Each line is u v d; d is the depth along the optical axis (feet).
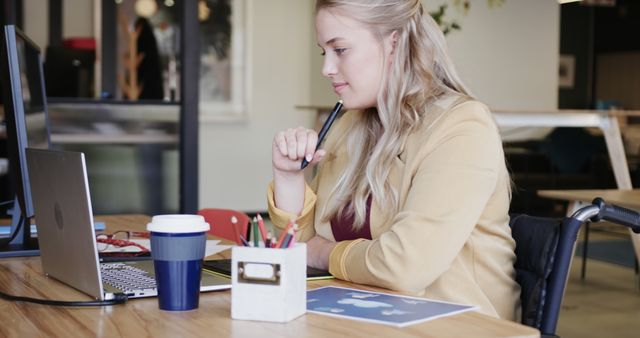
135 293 4.22
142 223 7.94
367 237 5.12
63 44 25.68
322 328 3.56
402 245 4.48
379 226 5.06
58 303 4.05
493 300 4.87
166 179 15.20
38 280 4.85
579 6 36.06
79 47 25.18
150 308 3.99
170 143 15.21
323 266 5.10
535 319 4.79
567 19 36.06
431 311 3.91
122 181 14.94
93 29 26.17
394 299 4.21
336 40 5.00
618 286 16.93
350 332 3.49
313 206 5.46
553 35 29.58
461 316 3.81
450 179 4.62
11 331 3.55
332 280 4.86
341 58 5.05
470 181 4.63
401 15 4.97
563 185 27.78
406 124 5.03
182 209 15.19
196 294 3.96
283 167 5.24
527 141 28.94
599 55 39.63
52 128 14.44
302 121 29.04
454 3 27.55
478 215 4.65
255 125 28.37
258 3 28.02
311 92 28.89
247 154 28.35
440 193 4.59
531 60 29.30
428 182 4.65
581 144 28.27
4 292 4.43
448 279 4.76
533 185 27.55
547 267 4.79
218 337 3.40
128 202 14.99
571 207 13.70
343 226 5.28
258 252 3.65
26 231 6.36
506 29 28.71
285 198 5.31
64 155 4.13
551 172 28.02
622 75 39.29
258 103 28.35
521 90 29.19
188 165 15.20
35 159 4.67
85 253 4.15
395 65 5.03
